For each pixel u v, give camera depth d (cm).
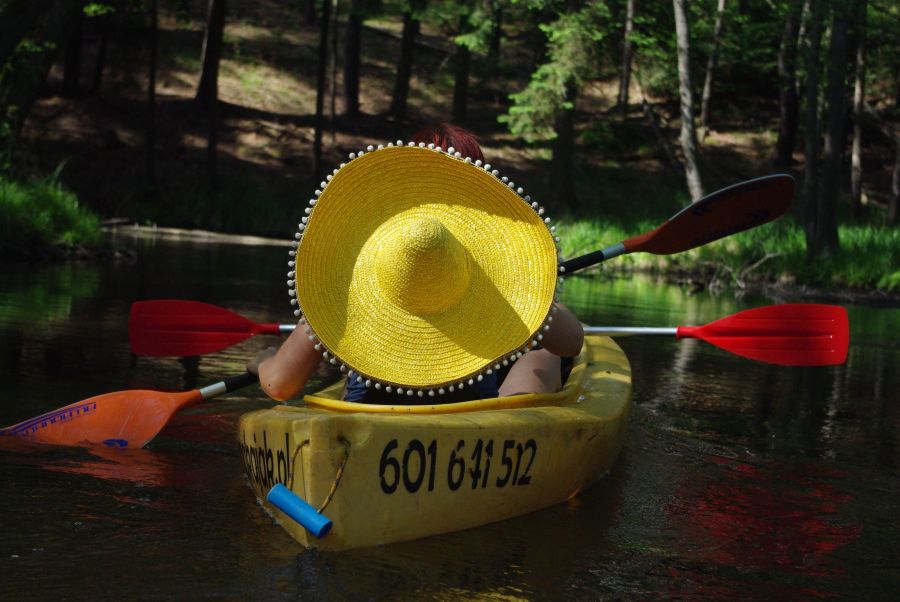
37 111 2686
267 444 293
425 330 311
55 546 277
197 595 246
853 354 801
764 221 457
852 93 2838
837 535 324
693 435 468
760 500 361
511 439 307
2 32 1484
